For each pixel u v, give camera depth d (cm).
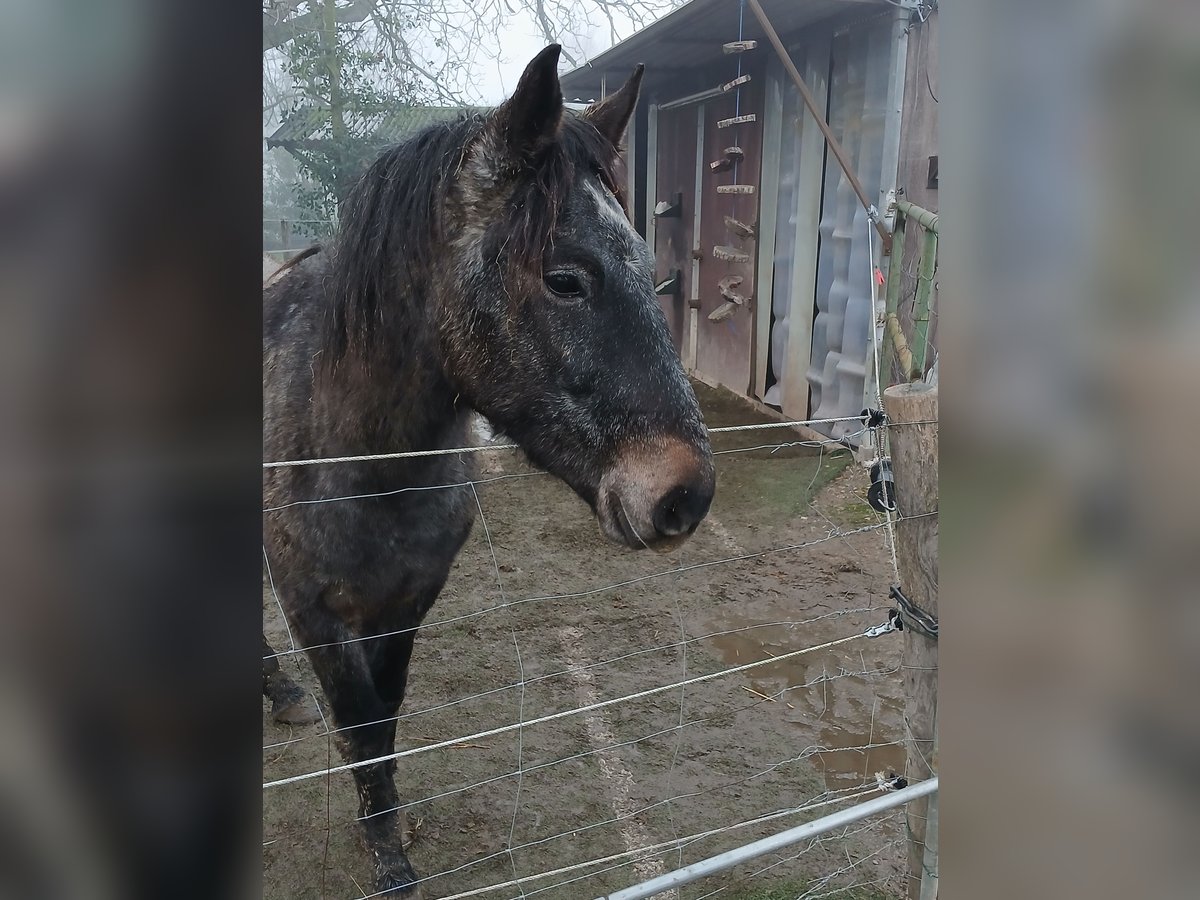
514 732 260
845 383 517
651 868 205
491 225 154
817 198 540
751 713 271
